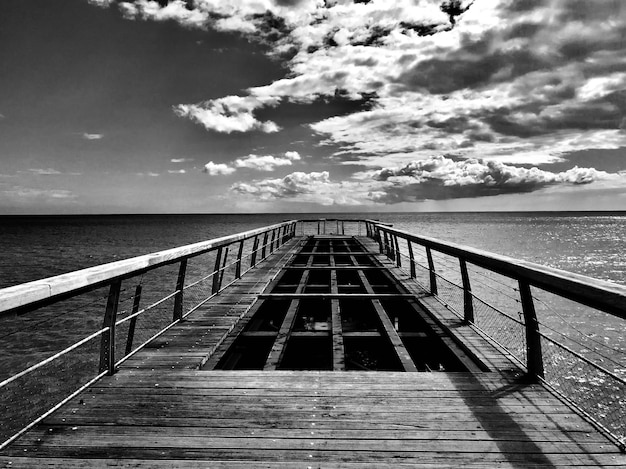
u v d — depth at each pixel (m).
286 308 7.36
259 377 3.40
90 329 13.20
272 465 2.20
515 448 2.36
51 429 2.57
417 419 2.70
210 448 2.37
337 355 4.15
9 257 35.16
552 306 15.38
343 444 2.41
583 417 2.69
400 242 39.09
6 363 10.49
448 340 4.42
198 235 69.44
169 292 18.42
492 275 21.48
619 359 10.43
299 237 19.34
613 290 2.04
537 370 3.28
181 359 3.78
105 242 53.50
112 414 2.77
